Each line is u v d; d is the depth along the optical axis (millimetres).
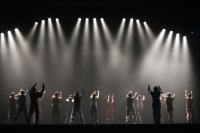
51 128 12414
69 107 27094
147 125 12734
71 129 12469
